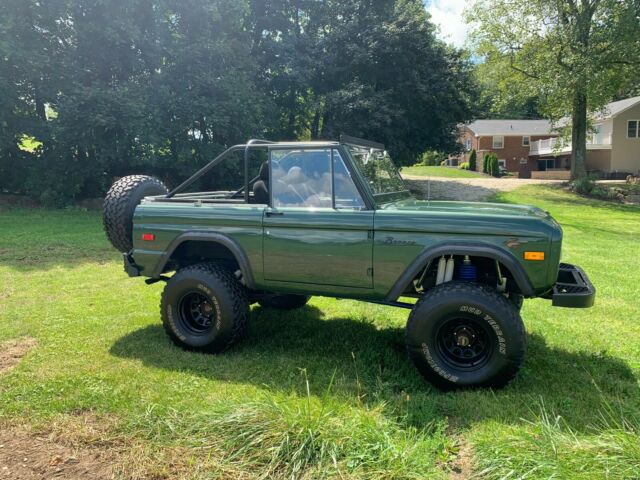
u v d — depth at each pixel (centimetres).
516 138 4753
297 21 2381
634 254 1005
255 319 536
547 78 2362
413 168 4819
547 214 391
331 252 391
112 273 743
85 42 1525
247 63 1797
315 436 273
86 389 353
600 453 252
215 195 541
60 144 1543
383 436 278
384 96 2216
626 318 557
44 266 781
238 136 1694
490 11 2534
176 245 442
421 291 413
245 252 419
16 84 1459
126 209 480
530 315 564
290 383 370
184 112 1573
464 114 2577
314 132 2483
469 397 346
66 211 1526
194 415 309
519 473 246
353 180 389
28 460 272
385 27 2214
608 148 3616
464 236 358
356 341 468
